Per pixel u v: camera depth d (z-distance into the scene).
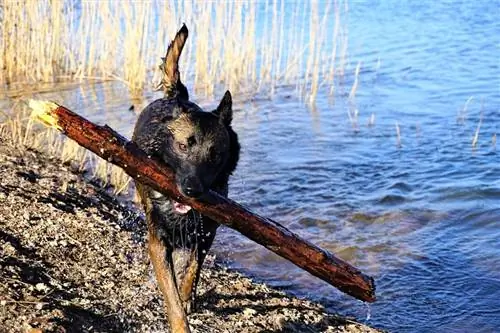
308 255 2.57
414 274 3.65
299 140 5.68
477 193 4.52
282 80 7.48
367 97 6.82
